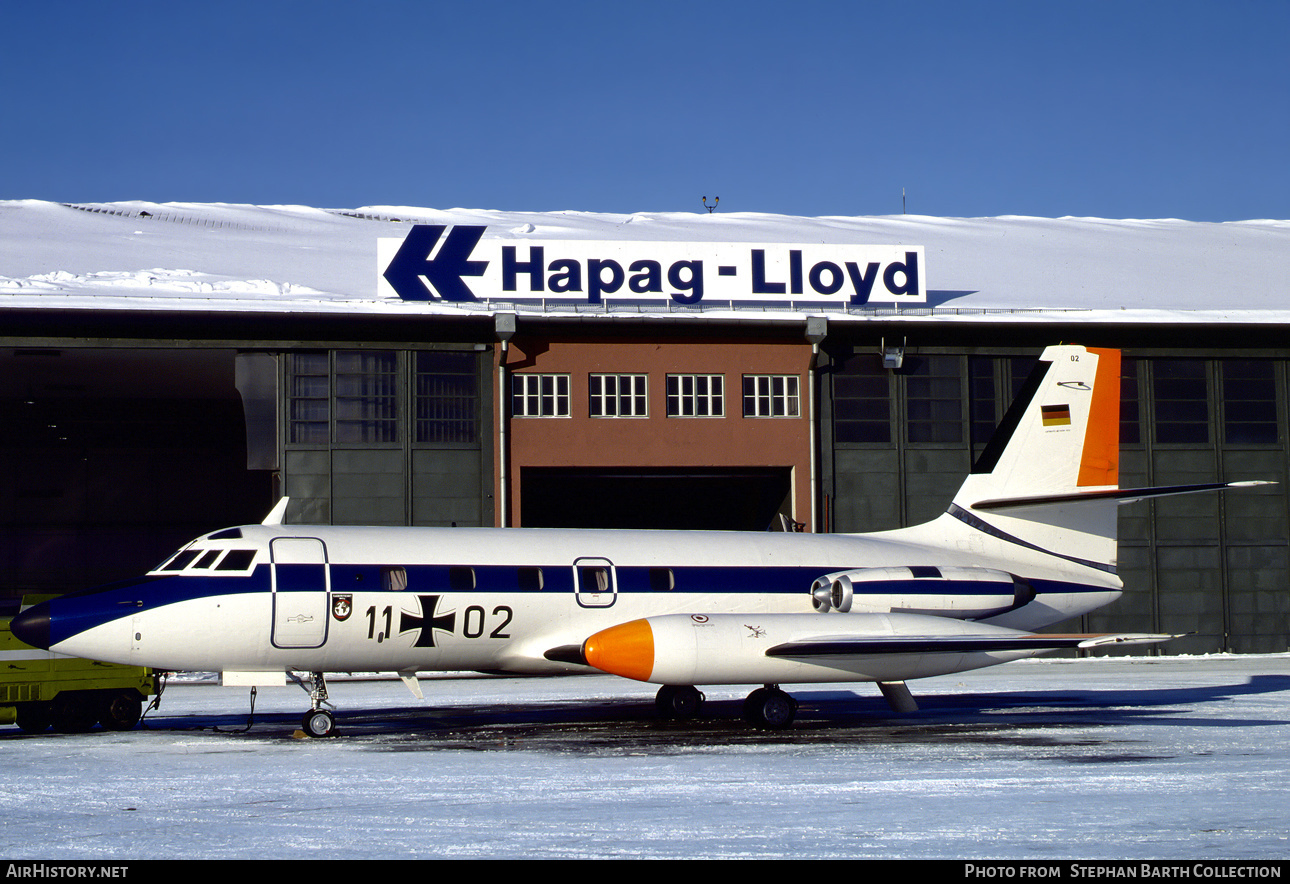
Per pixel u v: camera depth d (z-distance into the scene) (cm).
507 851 948
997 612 2067
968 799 1184
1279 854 932
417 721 2072
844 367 3534
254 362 3328
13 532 5497
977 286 4428
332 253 5212
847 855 930
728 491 4234
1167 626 3609
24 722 1912
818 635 1850
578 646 1894
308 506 3278
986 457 2219
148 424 5253
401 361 3344
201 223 6725
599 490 4206
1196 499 3653
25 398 4562
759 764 1450
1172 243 5878
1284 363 3728
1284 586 3656
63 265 4522
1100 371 2241
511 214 8275
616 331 3416
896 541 2184
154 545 5641
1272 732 1808
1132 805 1148
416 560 1866
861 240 6238
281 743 1716
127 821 1082
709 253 3631
